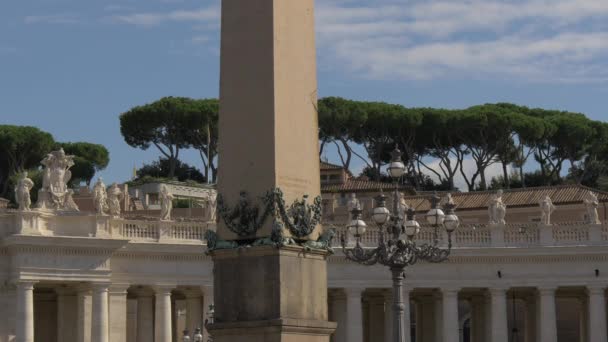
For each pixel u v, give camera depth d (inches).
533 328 4352.9
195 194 6245.1
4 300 3496.6
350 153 6624.0
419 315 4360.2
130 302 4456.2
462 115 6510.8
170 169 6776.6
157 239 3705.7
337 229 3932.1
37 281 3464.6
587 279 3969.0
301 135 1448.1
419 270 3961.6
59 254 3499.0
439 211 2204.7
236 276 1414.9
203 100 6732.3
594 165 6811.0
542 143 6692.9
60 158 3604.8
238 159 1428.4
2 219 3521.2
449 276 3973.9
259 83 1429.6
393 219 2134.6
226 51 1454.2
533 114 6968.5
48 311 3806.6
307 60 1476.4
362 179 6127.0
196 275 3732.8
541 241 3991.1
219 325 1409.9
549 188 5078.7
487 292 4074.8
